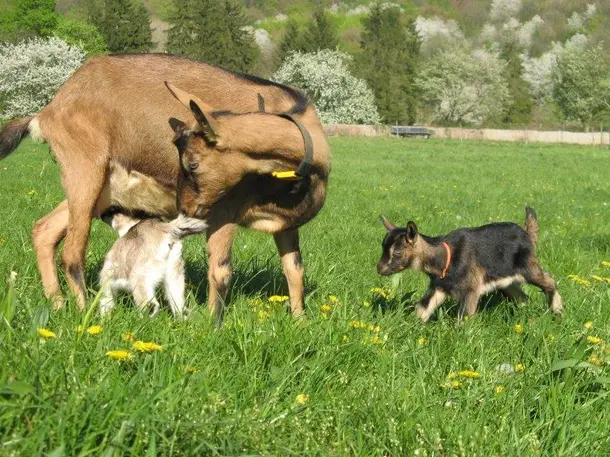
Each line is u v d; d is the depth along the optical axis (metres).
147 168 6.27
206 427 3.42
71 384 3.64
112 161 6.30
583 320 6.50
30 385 3.33
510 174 28.53
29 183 16.31
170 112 6.14
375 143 54.47
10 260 6.89
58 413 3.24
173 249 5.80
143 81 6.24
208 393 3.88
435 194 20.05
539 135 69.69
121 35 92.44
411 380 4.61
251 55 95.81
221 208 5.89
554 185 24.20
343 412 3.96
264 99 6.29
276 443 3.58
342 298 6.61
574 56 86.50
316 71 81.00
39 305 4.54
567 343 5.36
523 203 18.33
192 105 5.43
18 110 63.09
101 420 3.32
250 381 4.17
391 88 95.31
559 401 4.33
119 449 3.16
